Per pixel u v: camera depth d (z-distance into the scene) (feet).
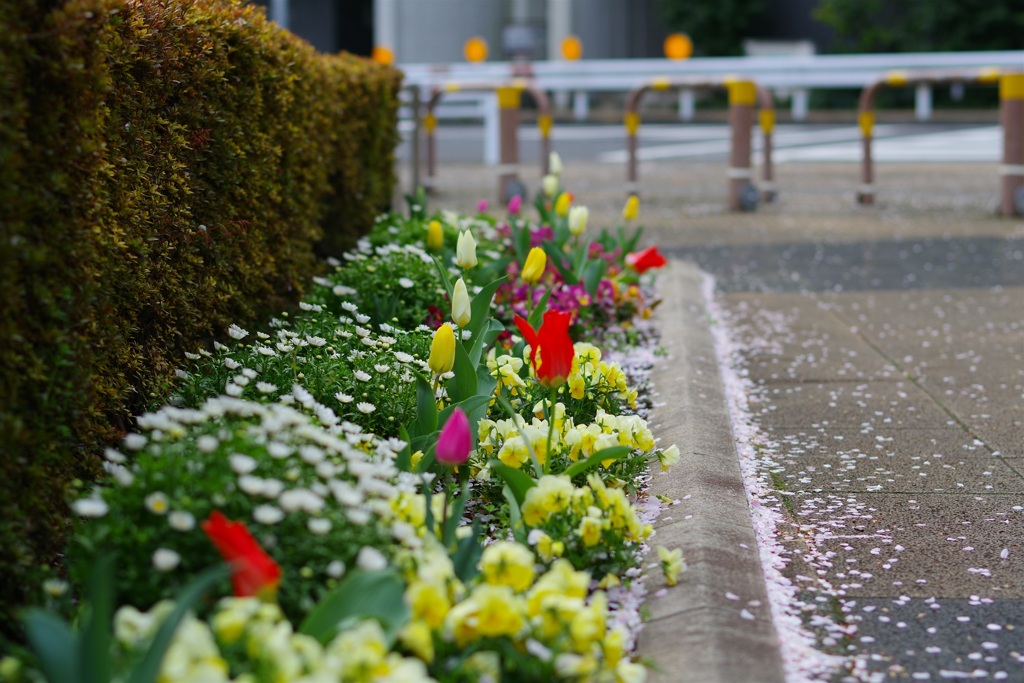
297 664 6.69
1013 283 27.45
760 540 11.99
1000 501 13.30
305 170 18.03
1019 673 9.32
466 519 12.10
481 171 53.62
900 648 9.76
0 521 8.80
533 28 95.66
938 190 46.96
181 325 13.79
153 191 12.43
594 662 8.02
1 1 8.48
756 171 54.90
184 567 8.18
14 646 8.15
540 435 12.25
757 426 16.33
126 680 6.63
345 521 9.05
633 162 44.91
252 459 8.89
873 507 13.12
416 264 19.01
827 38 109.09
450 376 12.78
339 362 13.78
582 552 10.37
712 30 104.12
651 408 16.62
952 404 17.42
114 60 11.16
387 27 92.48
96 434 10.85
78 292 9.86
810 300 25.82
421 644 7.70
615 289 20.59
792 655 9.50
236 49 14.69
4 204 8.63
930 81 40.57
